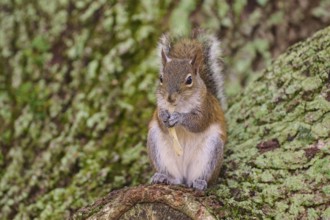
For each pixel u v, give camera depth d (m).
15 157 12.48
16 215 11.48
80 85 13.05
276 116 9.83
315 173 8.62
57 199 11.30
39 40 13.83
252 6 13.66
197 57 9.38
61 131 12.59
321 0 13.80
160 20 13.32
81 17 13.69
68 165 11.82
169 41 10.41
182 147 9.48
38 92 13.30
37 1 14.26
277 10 13.68
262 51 13.40
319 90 9.57
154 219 8.28
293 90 9.85
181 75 9.12
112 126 12.34
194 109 9.15
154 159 9.52
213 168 9.23
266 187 8.68
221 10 13.46
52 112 12.91
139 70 12.91
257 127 9.92
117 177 11.25
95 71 13.06
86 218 8.62
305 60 10.03
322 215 8.22
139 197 8.32
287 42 13.55
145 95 12.62
